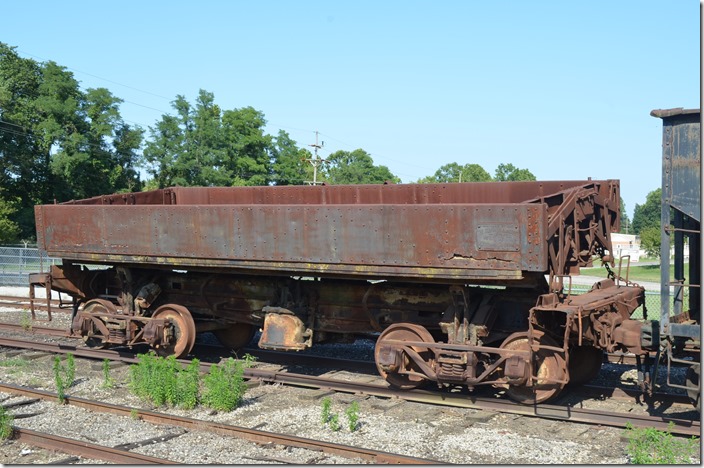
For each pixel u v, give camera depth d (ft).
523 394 28.43
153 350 38.06
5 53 199.72
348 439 24.34
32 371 36.32
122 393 31.60
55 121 185.78
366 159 317.63
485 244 26.66
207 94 192.44
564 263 28.63
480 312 29.27
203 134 188.14
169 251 34.91
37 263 105.91
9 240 138.62
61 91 190.19
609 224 34.14
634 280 126.41
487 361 29.71
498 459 22.20
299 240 30.83
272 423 26.45
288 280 35.22
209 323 39.34
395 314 32.07
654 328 25.88
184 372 30.27
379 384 32.76
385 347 30.17
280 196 43.09
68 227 39.24
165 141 186.60
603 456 22.39
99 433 25.17
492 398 29.32
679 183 23.90
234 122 195.83
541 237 25.54
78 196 193.77
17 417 27.12
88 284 42.80
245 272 34.78
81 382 33.81
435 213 27.66
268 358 39.27
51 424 26.43
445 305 30.68
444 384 29.55
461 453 22.80
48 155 194.90
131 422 26.50
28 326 48.98
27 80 198.90
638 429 24.34
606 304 27.91
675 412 27.61
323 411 26.27
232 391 28.84
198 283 38.65
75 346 40.63
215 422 25.36
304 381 32.19
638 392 29.84
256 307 36.63
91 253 38.24
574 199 29.55
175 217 34.71
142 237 36.01
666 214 24.17
